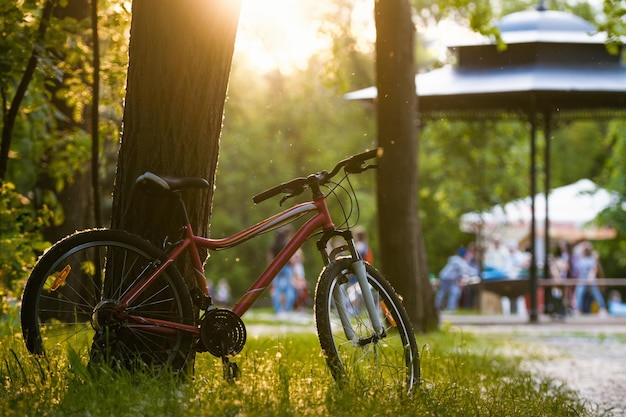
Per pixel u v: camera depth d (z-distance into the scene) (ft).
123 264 20.34
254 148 149.18
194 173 21.61
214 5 21.56
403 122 52.11
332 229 21.50
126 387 18.45
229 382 19.70
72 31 37.24
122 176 21.66
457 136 108.99
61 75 34.65
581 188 116.16
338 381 20.08
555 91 67.72
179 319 20.12
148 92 21.48
